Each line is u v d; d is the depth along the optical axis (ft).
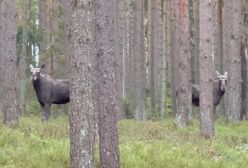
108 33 36.22
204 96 59.31
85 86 33.22
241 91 96.17
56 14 103.96
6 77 52.80
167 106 135.64
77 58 33.09
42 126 57.06
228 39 96.73
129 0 123.13
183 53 71.41
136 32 104.12
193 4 133.59
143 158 42.75
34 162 37.70
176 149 48.24
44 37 101.35
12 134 45.34
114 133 36.70
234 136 64.90
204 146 52.26
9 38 53.16
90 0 33.09
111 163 36.60
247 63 96.53
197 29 111.75
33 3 153.69
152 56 121.08
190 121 77.36
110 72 36.40
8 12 53.36
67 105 98.37
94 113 33.86
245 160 49.11
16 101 53.11
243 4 95.04
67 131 55.31
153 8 117.50
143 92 102.99
